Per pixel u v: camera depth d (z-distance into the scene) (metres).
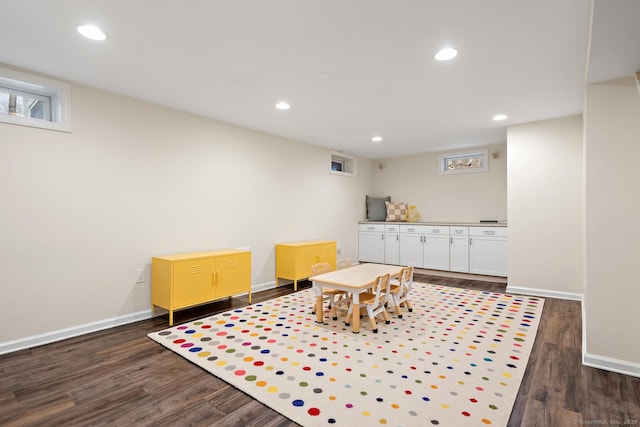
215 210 4.17
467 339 2.86
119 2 1.87
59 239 2.91
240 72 2.81
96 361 2.48
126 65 2.68
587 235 2.49
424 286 4.93
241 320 3.38
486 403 1.91
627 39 1.83
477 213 5.95
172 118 3.74
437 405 1.89
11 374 2.28
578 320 3.36
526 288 4.40
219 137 4.23
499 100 3.50
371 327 3.12
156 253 3.57
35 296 2.78
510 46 2.36
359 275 3.44
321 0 1.85
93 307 3.11
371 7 1.91
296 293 4.57
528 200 4.37
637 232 2.35
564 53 2.46
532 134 4.32
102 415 1.83
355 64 2.66
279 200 5.05
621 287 2.38
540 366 2.39
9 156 2.66
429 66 2.70
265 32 2.19
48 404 1.93
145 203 3.49
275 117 4.10
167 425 1.74
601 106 2.48
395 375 2.23
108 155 3.22
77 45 2.36
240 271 3.91
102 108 3.19
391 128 4.62
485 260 5.26
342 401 1.93
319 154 5.82
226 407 1.90
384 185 7.11
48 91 2.96
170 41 2.31
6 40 2.29
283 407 1.87
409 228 6.09
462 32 2.18
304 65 2.68
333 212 6.12
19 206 2.71
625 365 2.31
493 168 5.79
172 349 2.67
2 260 2.62
